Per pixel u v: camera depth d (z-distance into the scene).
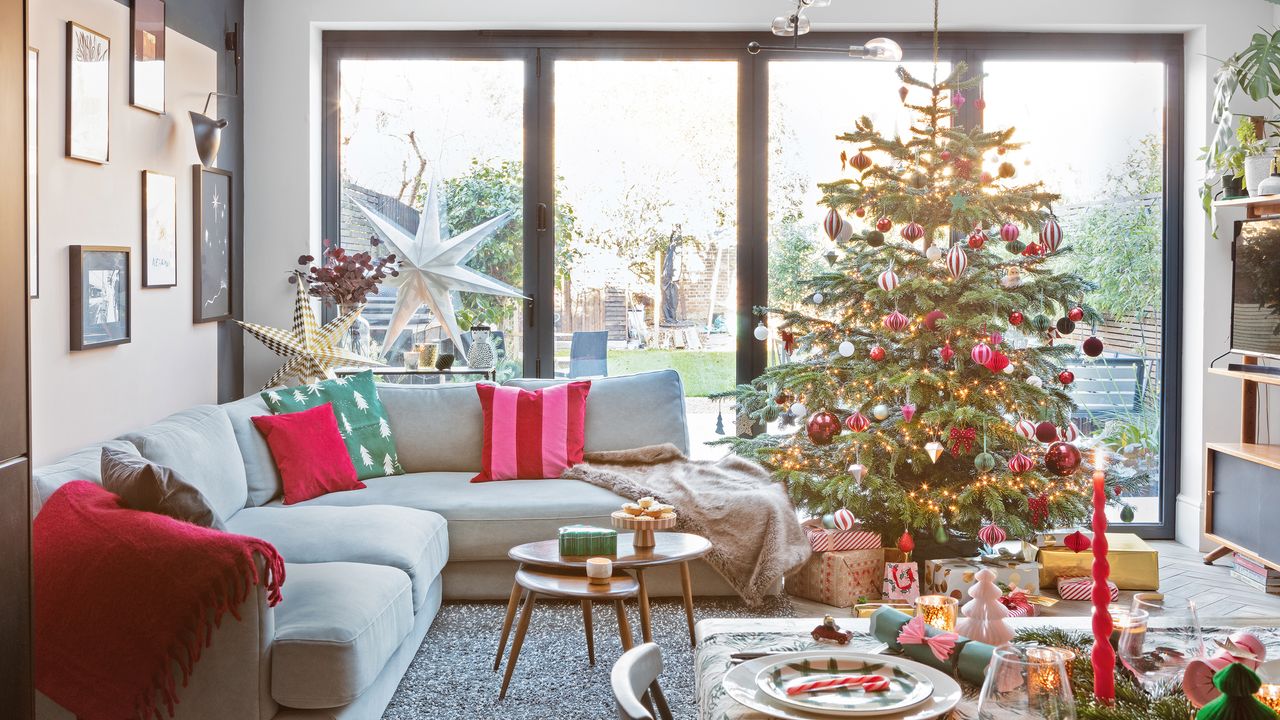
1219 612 4.30
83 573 2.55
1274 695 1.32
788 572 4.22
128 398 4.03
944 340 4.46
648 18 5.32
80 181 3.65
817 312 4.89
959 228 4.43
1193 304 5.49
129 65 4.00
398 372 5.27
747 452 4.85
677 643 3.82
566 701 3.28
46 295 3.45
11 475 2.18
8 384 2.17
